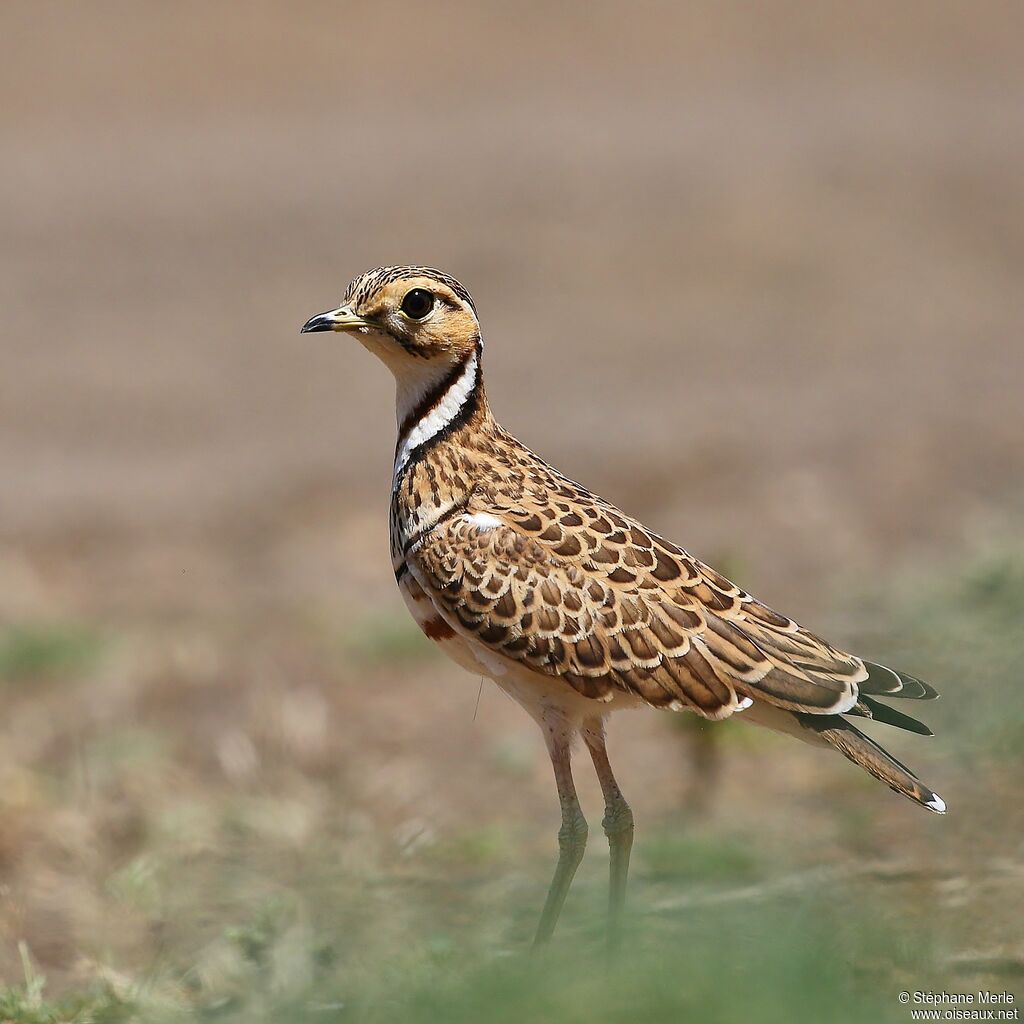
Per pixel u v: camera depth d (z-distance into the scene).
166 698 23.47
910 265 43.94
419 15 67.56
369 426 34.22
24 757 21.64
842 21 71.50
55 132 54.91
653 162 51.75
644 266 43.62
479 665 15.02
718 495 29.31
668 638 14.23
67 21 63.06
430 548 14.79
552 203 47.72
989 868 16.64
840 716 14.37
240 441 33.53
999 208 48.00
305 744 21.72
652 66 65.38
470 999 12.45
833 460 30.88
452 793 20.56
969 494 28.80
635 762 21.20
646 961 12.70
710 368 36.84
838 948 13.59
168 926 17.25
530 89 61.59
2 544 28.95
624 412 34.00
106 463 32.56
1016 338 38.75
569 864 14.69
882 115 58.00
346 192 48.84
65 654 24.58
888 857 17.23
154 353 38.38
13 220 47.00
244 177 50.47
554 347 38.44
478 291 42.00
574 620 14.31
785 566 26.23
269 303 41.31
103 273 43.28
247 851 19.05
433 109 58.50
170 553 28.56
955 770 19.31
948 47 68.44
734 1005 11.76
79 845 19.16
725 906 15.84
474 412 15.19
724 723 20.42
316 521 29.52
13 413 35.00
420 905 17.19
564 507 14.81
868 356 37.66
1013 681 20.55
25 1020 14.83
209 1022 14.58
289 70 61.53
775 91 61.94
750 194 48.31
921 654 21.81
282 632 25.61
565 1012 11.94
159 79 59.62
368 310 14.86
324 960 15.75
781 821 18.72
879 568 25.47
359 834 19.19
